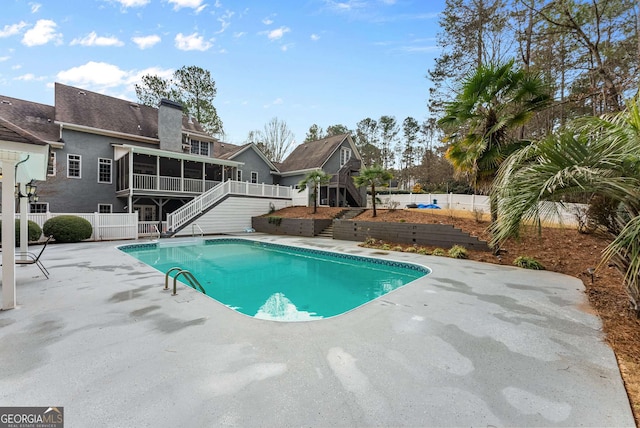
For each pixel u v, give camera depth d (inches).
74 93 661.3
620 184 114.2
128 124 692.7
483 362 109.2
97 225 498.6
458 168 347.9
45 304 170.7
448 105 322.0
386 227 474.9
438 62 674.8
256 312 202.4
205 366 104.0
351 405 83.4
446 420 77.6
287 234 631.2
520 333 136.5
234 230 682.2
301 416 78.6
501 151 298.7
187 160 716.0
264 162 941.8
